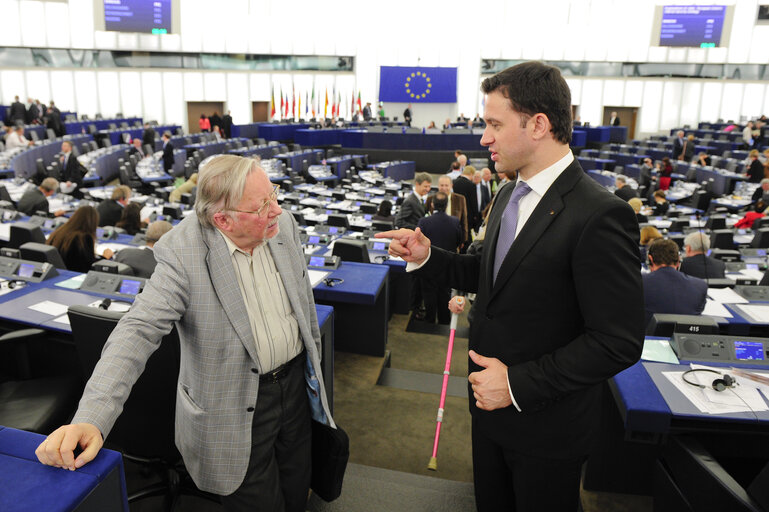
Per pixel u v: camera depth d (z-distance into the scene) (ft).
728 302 10.62
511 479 4.81
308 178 39.81
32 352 9.21
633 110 74.33
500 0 71.56
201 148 45.62
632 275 3.45
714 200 31.76
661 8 66.49
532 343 3.87
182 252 4.15
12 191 25.38
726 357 7.20
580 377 3.45
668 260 9.47
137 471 7.64
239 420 4.47
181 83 66.13
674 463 5.90
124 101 63.57
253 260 4.56
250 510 4.76
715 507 5.12
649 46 71.61
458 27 72.49
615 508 7.64
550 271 3.68
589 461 7.86
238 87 69.26
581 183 3.67
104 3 56.18
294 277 4.82
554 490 4.30
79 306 6.06
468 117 74.64
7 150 36.24
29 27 56.75
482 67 73.67
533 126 3.58
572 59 72.74
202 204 4.14
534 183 3.77
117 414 3.43
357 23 71.87
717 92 72.38
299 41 70.59
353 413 10.59
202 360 4.35
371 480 7.33
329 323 7.97
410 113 70.33
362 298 11.05
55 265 11.35
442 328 15.70
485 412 4.39
